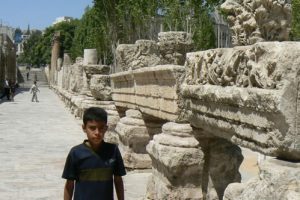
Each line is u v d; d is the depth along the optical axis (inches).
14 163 467.2
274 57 139.6
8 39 2684.5
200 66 217.9
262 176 139.1
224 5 192.5
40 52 4296.3
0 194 336.2
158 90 301.3
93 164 155.7
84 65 776.9
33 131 781.3
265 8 175.3
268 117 144.3
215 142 252.8
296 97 135.9
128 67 438.9
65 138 689.0
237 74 171.6
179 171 247.6
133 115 407.5
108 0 1606.8
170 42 297.0
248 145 165.9
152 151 270.1
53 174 411.5
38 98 1962.4
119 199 164.9
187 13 1223.5
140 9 1396.4
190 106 233.5
